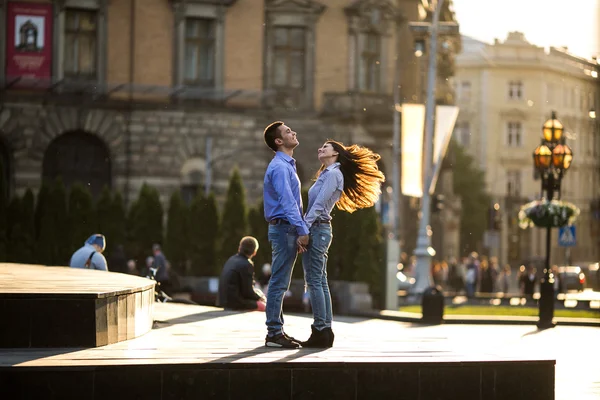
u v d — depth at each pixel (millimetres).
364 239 36312
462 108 109000
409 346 12930
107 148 50188
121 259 33781
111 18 50250
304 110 53312
